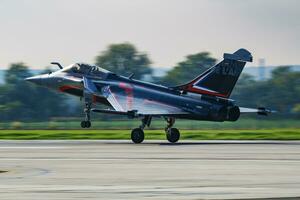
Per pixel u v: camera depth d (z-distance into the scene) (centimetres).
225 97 11619
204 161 8575
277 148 10494
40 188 6359
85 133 14900
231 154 9462
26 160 8744
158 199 5762
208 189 6297
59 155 9388
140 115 11669
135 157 9088
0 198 5819
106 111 11600
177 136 12006
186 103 11800
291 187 6400
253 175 7219
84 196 5916
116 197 5862
